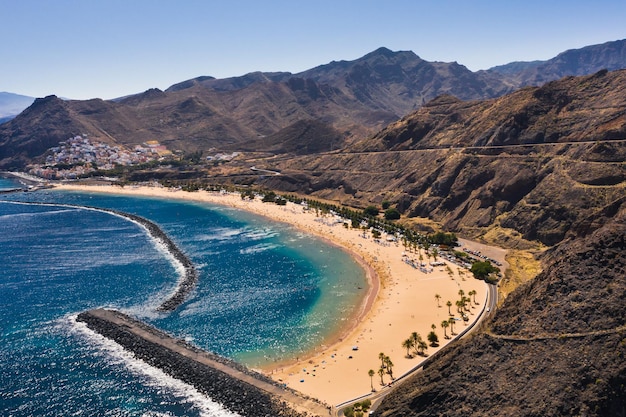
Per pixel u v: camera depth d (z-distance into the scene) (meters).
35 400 124.62
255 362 145.50
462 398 99.00
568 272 114.75
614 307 101.44
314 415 114.81
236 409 119.19
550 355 98.50
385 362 134.25
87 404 122.69
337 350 150.25
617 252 113.69
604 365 91.88
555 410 88.50
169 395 125.88
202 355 145.62
